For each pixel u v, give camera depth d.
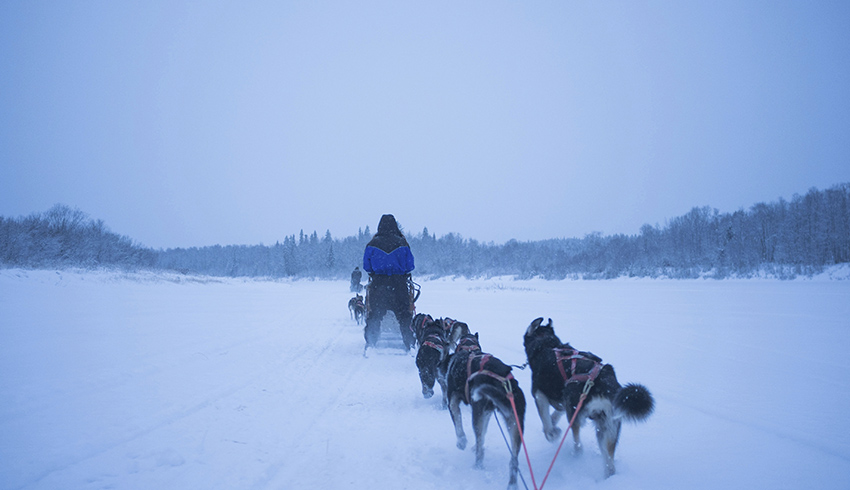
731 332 13.06
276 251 136.75
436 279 84.56
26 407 5.69
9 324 12.30
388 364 9.46
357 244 120.06
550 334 5.15
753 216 79.62
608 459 4.07
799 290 32.28
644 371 8.23
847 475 4.04
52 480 3.91
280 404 6.40
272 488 3.93
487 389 4.12
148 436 5.00
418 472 4.30
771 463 4.32
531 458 4.64
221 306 21.94
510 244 127.81
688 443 4.86
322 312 21.22
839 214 63.25
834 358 9.38
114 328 12.62
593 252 100.94
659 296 29.48
